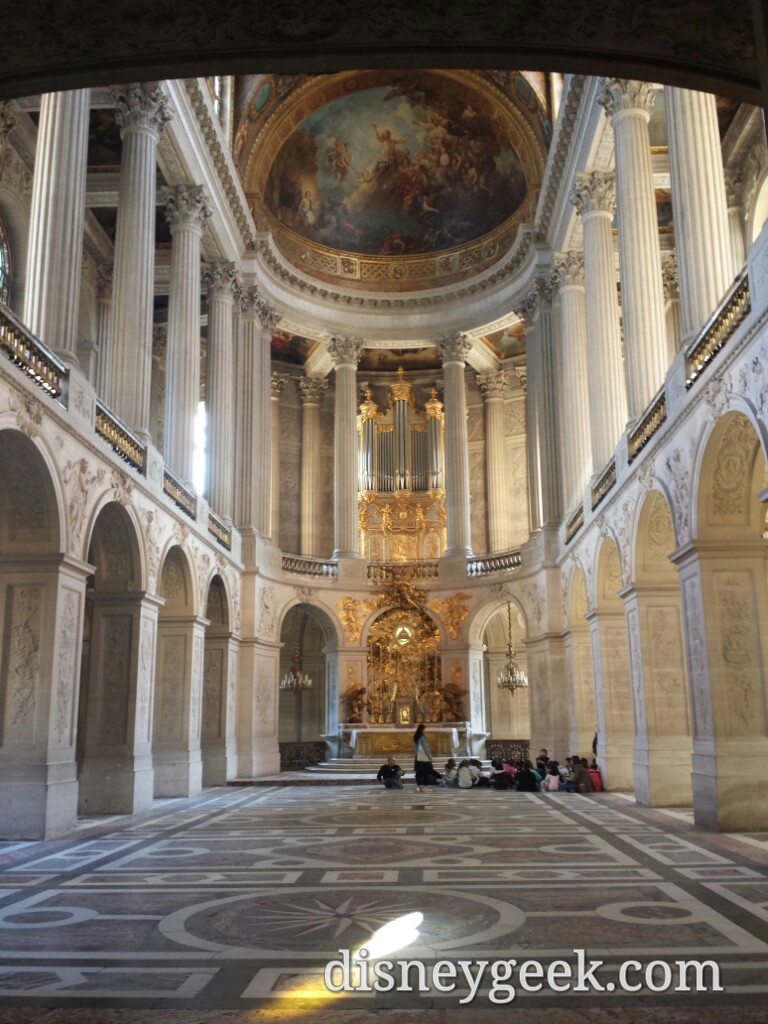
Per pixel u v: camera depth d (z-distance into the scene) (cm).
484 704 3095
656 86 1773
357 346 3061
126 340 1711
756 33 473
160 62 639
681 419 1294
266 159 2817
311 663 3266
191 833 1266
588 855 1012
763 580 1238
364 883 858
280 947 620
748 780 1195
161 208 2458
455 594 2877
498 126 2880
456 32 618
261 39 624
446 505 2973
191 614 1984
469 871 918
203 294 2720
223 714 2283
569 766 2050
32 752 1219
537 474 2777
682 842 1096
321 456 3409
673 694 1573
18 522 1248
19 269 2138
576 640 2291
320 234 3111
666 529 1573
